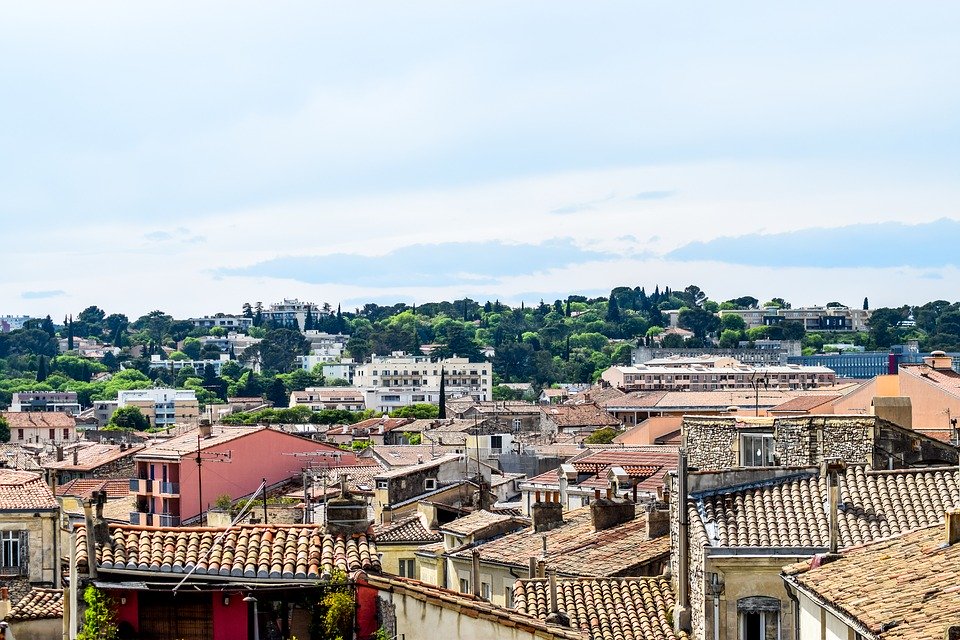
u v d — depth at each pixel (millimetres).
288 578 43625
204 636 43344
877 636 39312
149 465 165750
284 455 169375
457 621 44531
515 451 178875
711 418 70375
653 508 74812
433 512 112500
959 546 45531
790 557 56375
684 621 59188
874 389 133375
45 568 86938
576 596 61969
